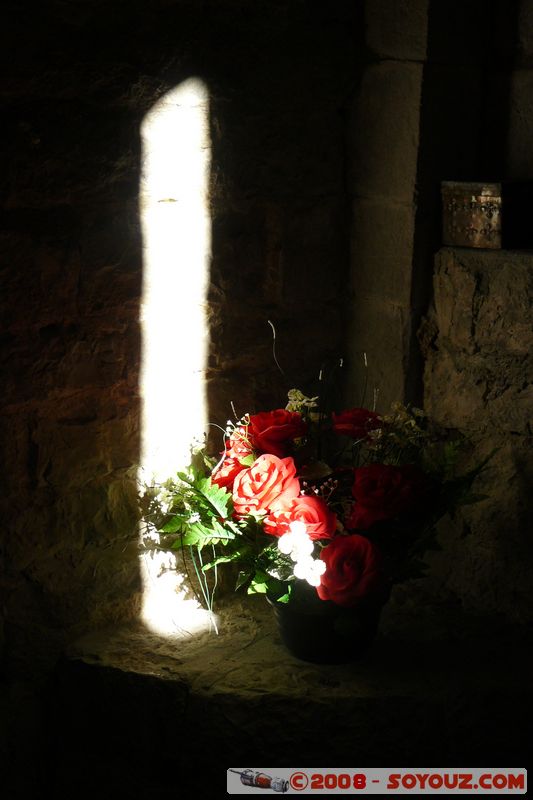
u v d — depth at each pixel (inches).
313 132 94.6
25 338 83.0
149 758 80.8
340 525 80.0
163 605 92.7
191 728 78.4
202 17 86.5
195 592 93.7
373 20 92.9
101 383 87.6
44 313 83.5
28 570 86.7
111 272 86.2
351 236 98.7
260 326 95.4
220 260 91.6
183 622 90.4
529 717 78.4
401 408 84.9
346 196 98.3
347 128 96.7
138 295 88.0
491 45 93.5
